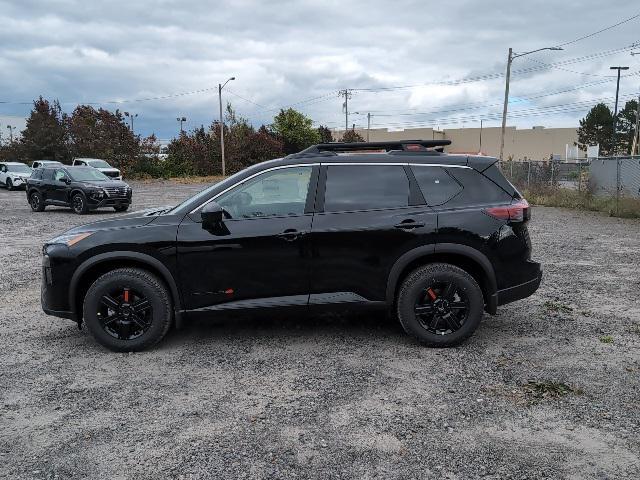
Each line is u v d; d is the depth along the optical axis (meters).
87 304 4.84
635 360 4.62
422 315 4.90
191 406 3.82
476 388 4.07
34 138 43.69
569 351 4.86
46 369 4.55
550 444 3.26
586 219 16.00
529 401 3.84
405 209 4.90
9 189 31.36
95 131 44.72
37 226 14.77
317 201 4.93
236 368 4.52
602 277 7.95
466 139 104.06
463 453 3.17
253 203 4.94
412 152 5.16
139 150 45.84
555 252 10.20
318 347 5.00
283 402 3.87
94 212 19.12
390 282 4.86
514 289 4.95
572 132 96.00
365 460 3.10
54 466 3.07
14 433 3.46
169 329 5.39
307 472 2.99
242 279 4.84
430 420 3.57
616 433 3.38
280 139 59.31
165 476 2.96
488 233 4.84
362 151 5.32
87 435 3.42
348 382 4.20
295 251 4.82
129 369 4.53
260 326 5.63
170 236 4.81
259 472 2.99
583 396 3.92
